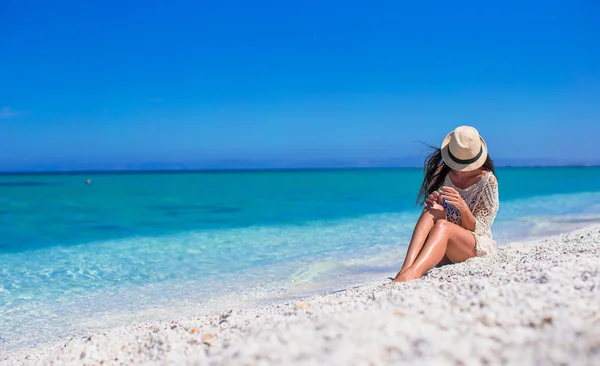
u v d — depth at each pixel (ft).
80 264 26.84
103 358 9.92
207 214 52.95
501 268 12.61
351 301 9.97
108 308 18.38
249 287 20.74
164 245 32.83
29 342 14.75
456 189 17.52
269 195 85.61
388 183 143.13
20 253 30.60
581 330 6.48
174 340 9.89
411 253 15.55
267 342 7.43
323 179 190.70
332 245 31.07
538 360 5.84
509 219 42.52
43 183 168.66
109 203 69.87
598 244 16.03
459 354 6.11
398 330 7.04
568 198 68.59
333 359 6.26
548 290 8.40
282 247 30.86
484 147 17.16
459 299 8.61
